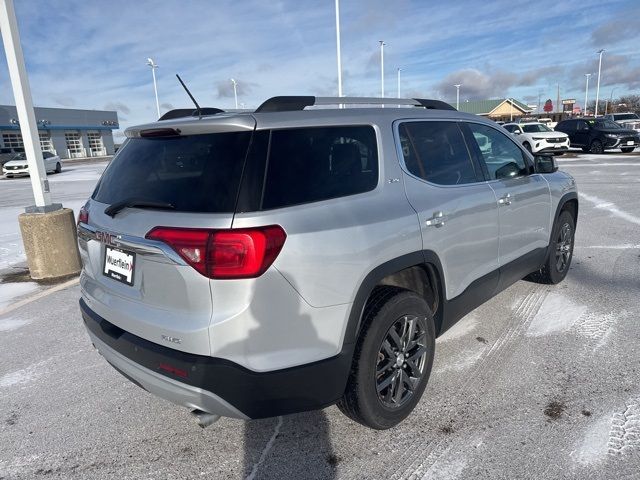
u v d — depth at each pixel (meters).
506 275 3.83
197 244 2.08
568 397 3.02
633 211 8.79
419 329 2.87
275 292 2.15
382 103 3.15
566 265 5.02
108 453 2.73
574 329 3.94
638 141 22.78
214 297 2.10
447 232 2.99
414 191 2.86
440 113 3.37
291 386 2.26
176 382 2.22
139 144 2.73
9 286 5.84
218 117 2.38
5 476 2.58
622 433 2.67
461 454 2.57
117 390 3.39
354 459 2.58
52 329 4.48
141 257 2.33
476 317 4.25
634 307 4.32
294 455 2.63
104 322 2.63
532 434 2.70
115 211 2.44
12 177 27.19
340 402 2.65
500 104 66.81
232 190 2.15
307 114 2.51
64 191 17.05
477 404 3.00
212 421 2.44
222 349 2.12
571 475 2.38
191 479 2.50
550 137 21.50
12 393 3.39
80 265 6.36
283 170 2.28
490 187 3.53
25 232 5.95
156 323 2.25
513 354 3.58
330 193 2.42
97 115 56.09
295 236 2.19
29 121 5.90
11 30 5.61
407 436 2.74
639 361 3.40
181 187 2.28
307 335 2.27
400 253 2.62
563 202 4.64
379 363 2.69
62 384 3.49
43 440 2.86
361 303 2.44
